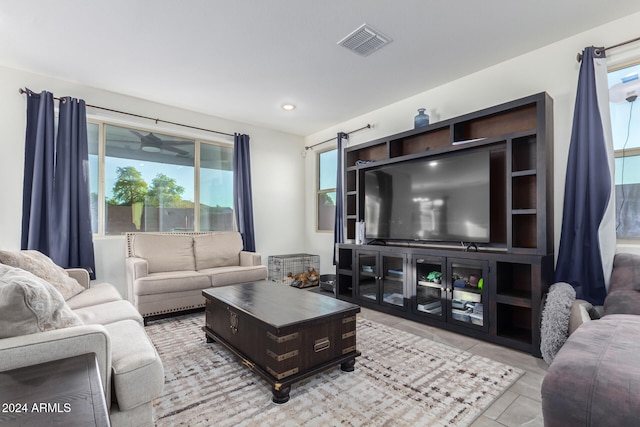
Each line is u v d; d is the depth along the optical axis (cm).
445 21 237
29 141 312
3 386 79
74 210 328
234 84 346
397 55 286
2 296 108
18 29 245
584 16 232
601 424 107
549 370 128
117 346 143
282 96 380
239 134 465
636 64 235
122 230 383
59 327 119
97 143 367
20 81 314
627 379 109
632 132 235
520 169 280
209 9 223
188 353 233
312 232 537
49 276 228
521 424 151
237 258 413
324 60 295
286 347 175
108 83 344
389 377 197
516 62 290
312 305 213
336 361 196
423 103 367
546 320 210
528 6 220
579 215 238
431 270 304
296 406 166
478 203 283
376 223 374
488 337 257
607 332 148
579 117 241
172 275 325
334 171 505
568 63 260
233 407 165
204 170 452
